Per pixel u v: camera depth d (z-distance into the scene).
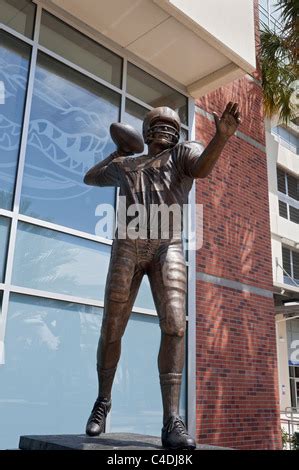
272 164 18.80
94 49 7.68
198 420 7.34
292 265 18.89
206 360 7.80
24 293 5.88
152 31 7.64
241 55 8.16
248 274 9.17
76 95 7.21
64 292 6.32
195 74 8.71
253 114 10.66
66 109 7.02
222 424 7.71
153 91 8.48
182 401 7.34
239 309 8.74
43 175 6.48
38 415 5.65
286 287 15.68
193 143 3.64
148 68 8.42
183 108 8.93
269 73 11.41
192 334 7.70
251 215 9.66
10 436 5.36
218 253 8.65
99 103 7.52
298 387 20.86
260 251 9.64
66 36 7.33
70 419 5.92
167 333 3.20
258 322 9.08
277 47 11.47
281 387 19.84
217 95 9.79
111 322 3.42
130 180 3.62
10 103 6.34
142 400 6.77
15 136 6.28
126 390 6.64
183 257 3.46
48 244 6.32
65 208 6.62
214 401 7.70
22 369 5.66
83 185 6.93
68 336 6.21
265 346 9.08
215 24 7.81
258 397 8.56
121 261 3.46
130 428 6.53
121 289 3.41
